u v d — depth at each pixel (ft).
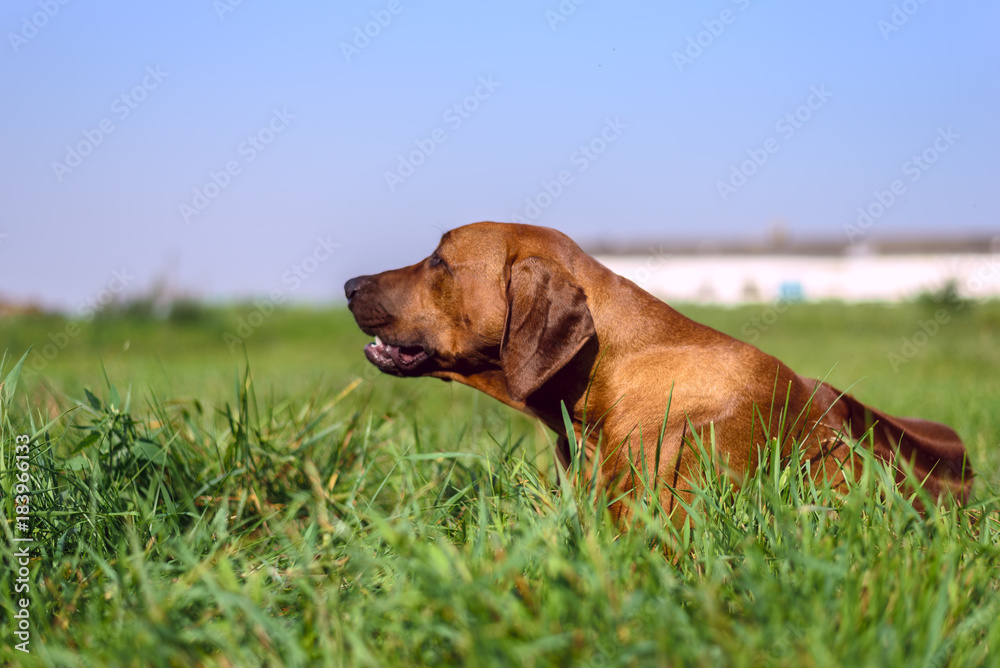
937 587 7.59
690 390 11.28
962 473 12.78
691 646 6.58
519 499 10.03
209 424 15.44
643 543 8.57
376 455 13.65
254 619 7.05
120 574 8.78
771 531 8.91
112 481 11.42
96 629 7.69
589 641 6.72
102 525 10.27
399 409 16.06
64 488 10.99
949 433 13.64
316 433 14.55
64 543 10.05
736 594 8.04
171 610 7.87
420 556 7.56
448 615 7.20
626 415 11.53
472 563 7.90
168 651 6.86
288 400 16.98
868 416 12.35
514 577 7.87
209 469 12.50
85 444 11.37
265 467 12.90
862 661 6.46
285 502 12.73
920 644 6.69
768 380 11.43
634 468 10.16
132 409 15.90
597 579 7.27
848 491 10.07
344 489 12.99
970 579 7.93
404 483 12.45
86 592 8.83
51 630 7.95
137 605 8.21
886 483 9.21
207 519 11.65
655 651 6.55
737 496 9.50
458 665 6.93
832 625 6.93
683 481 10.61
